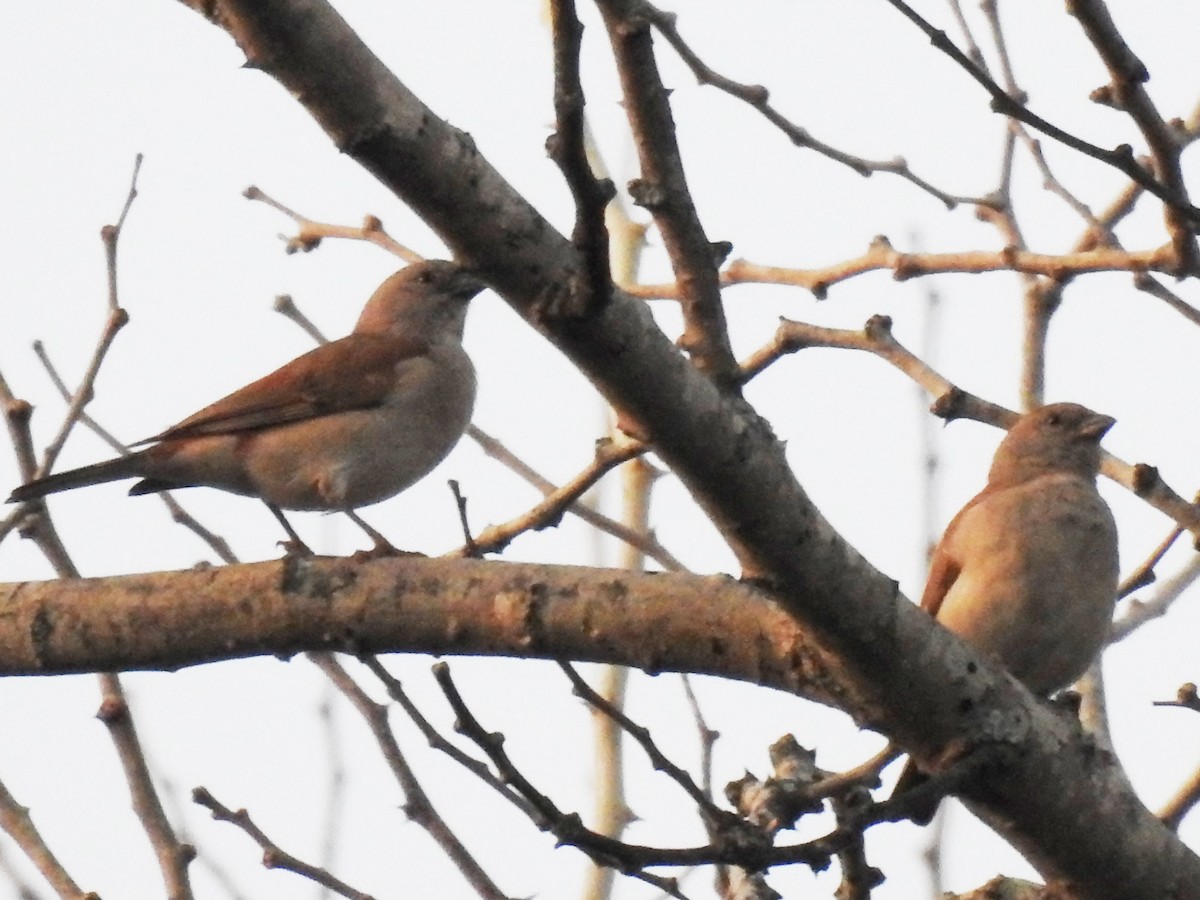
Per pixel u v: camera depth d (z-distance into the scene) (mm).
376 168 7324
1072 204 13477
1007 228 14445
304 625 9609
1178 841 9688
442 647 9633
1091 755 9492
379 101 7180
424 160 7277
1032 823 9469
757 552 8430
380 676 9578
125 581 9844
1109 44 9273
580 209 7059
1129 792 9570
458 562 9695
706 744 12062
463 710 7754
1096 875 9641
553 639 9500
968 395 12664
